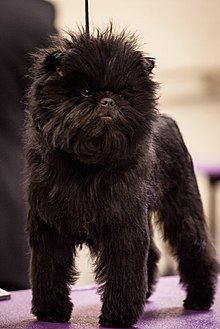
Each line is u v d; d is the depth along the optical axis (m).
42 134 1.56
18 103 2.73
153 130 1.65
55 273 1.73
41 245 1.71
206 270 2.04
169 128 2.02
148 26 5.35
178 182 2.03
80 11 4.89
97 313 1.88
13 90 2.70
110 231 1.63
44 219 1.65
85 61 1.55
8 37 2.64
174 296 2.22
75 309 1.95
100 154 1.53
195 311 1.97
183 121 5.55
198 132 5.59
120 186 1.60
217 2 5.58
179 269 2.09
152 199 1.80
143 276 1.67
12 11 2.66
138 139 1.56
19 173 2.76
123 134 1.53
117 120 1.52
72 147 1.52
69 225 1.64
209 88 5.61
